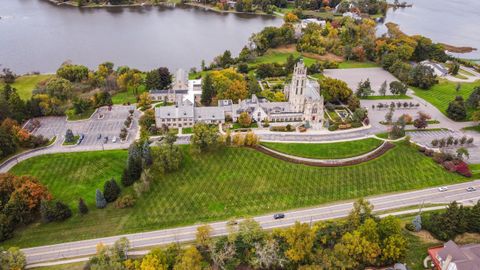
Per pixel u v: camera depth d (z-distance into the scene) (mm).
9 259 132000
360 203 149125
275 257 135375
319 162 197875
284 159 198375
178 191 176500
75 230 155625
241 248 141375
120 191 174375
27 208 157125
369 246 134500
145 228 157625
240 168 191750
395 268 134000
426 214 163375
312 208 168875
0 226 148375
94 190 176500
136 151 181875
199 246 144250
